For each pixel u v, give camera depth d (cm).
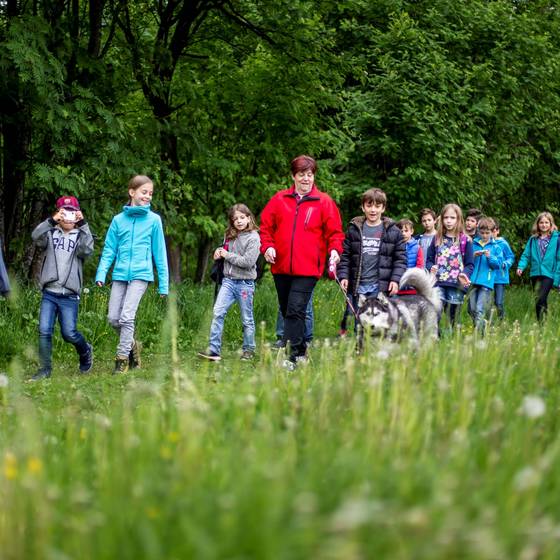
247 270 2092
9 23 2497
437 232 2389
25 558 543
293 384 1024
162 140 3300
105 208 2923
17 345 2042
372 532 488
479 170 4916
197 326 2506
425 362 1074
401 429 707
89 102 2655
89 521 546
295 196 1745
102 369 1956
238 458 643
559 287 2786
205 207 3803
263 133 3766
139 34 3488
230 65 3625
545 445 768
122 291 1898
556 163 5919
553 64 5003
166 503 553
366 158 4559
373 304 1672
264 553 471
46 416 969
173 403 939
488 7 4984
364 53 4606
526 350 1252
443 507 512
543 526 533
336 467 616
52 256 1806
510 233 5488
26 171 2744
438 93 4297
